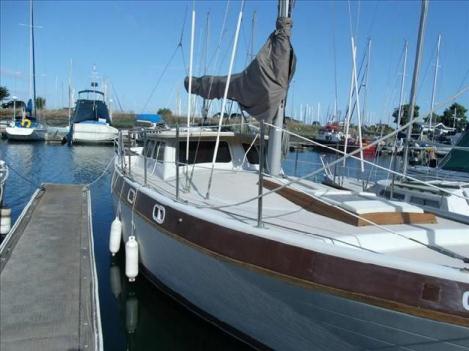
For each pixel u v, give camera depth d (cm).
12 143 3444
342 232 436
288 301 411
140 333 584
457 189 788
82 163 2461
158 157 786
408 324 340
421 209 506
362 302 352
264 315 459
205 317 559
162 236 558
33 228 821
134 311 625
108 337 575
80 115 3738
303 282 382
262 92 533
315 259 377
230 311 507
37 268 625
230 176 684
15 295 540
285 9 554
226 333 535
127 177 764
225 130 833
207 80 646
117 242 784
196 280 532
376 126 2498
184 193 608
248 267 422
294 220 477
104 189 1598
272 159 627
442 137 2411
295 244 391
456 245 448
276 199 562
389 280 342
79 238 767
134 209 661
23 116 3722
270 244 409
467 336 320
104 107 3809
